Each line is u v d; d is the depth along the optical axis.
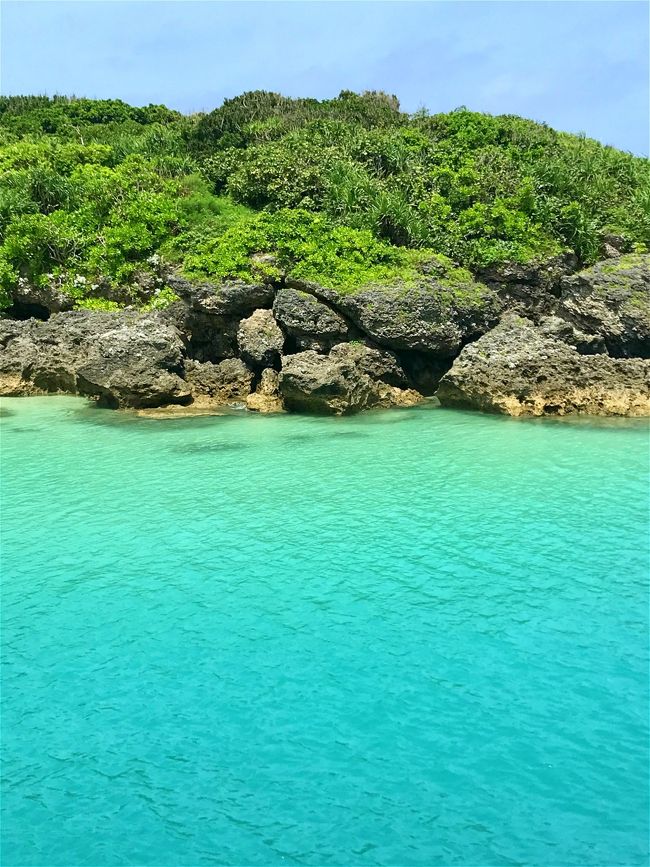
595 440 19.45
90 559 12.52
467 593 11.08
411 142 35.09
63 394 27.06
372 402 24.28
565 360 22.39
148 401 24.17
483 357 22.84
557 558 12.27
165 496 15.67
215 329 26.39
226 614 10.60
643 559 12.19
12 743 7.92
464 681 8.87
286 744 7.83
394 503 14.98
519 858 6.30
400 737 7.90
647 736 7.87
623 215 30.19
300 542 13.09
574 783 7.21
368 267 26.27
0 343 28.11
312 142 34.69
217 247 27.16
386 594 11.09
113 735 8.03
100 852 6.47
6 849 6.53
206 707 8.48
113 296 30.31
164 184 33.41
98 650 9.73
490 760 7.54
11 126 47.03
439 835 6.58
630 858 6.30
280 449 19.20
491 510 14.49
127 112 50.06
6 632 10.19
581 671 9.04
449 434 20.44
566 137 41.47
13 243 30.92
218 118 40.44
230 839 6.57
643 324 24.42
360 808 6.92
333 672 9.10
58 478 17.02
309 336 24.88
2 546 13.10
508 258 27.12
